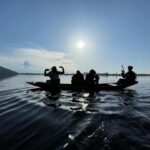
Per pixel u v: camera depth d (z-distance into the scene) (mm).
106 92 5730
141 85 9750
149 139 1779
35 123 2297
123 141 1742
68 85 6527
